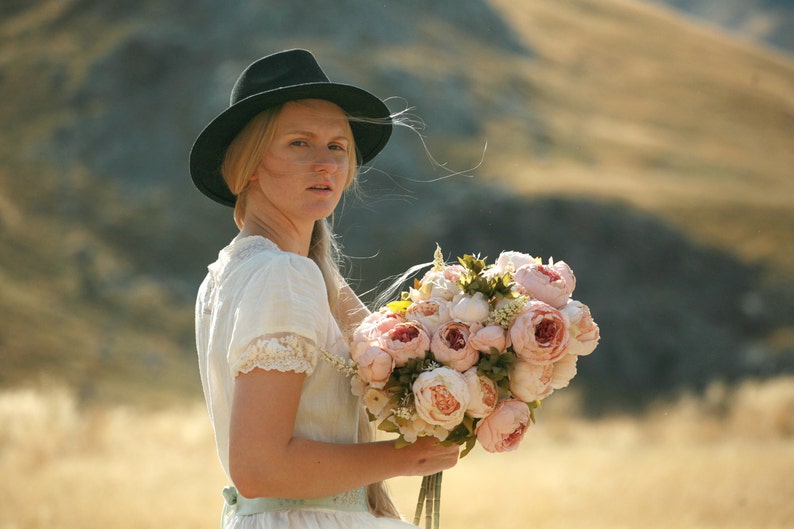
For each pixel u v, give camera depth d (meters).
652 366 47.56
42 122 61.09
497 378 2.97
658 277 51.41
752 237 54.16
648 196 55.84
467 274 3.13
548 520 10.69
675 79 79.69
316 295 2.97
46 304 44.38
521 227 52.06
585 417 33.19
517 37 77.00
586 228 52.50
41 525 10.45
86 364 38.84
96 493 12.13
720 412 22.69
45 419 17.41
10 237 50.62
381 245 50.66
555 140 63.41
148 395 37.06
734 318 50.06
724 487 11.53
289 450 2.81
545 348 2.96
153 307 47.72
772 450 14.95
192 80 62.78
